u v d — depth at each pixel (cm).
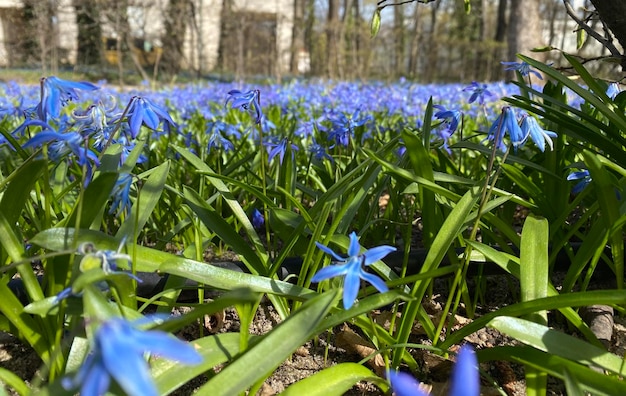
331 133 296
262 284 154
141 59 2081
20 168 143
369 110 673
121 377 57
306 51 2388
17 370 168
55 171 247
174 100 790
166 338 61
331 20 1978
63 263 143
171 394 157
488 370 170
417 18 2184
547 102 270
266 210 240
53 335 145
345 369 141
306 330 118
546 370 129
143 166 288
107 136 180
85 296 104
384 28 2325
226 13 2016
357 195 196
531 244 159
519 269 161
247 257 186
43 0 1521
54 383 106
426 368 168
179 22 1839
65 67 1911
